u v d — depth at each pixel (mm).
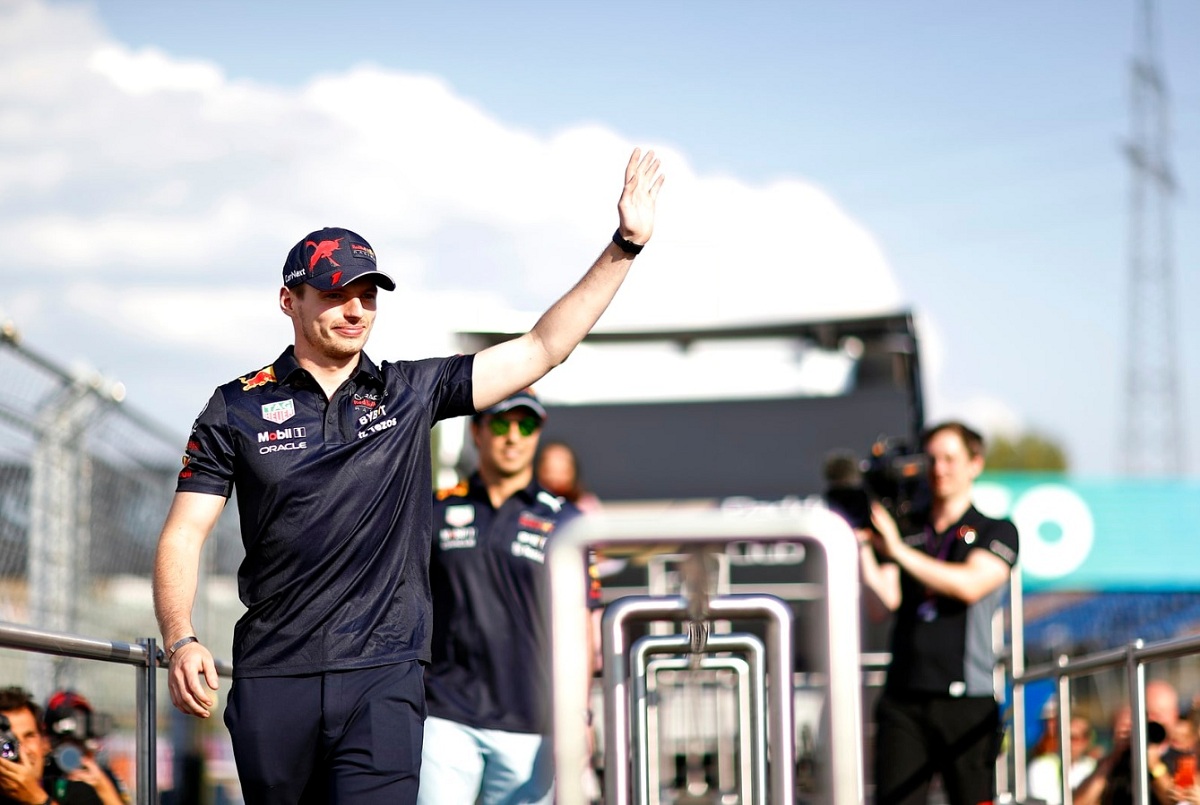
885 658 11820
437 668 7340
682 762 10234
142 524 11391
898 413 14289
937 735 7879
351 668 4898
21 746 5516
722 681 9922
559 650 3391
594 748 8102
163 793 8008
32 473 9234
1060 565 17766
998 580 7840
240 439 4961
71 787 6023
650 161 5328
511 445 7367
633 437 14461
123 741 6172
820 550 3385
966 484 8164
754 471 14328
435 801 7164
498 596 7309
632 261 5289
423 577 5160
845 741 3371
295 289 5070
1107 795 7738
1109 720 7988
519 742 7270
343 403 5062
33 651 4777
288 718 4883
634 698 5520
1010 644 8859
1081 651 19188
